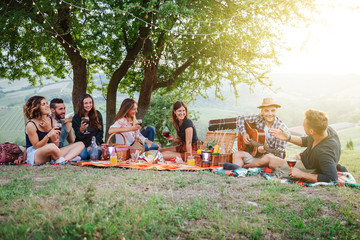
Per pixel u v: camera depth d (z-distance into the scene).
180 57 12.06
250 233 2.64
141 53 12.17
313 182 4.45
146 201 3.29
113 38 13.13
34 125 5.82
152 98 18.45
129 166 5.61
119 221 2.65
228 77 13.00
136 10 8.23
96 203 3.14
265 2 8.76
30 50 12.32
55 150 5.81
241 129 6.16
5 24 9.01
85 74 11.54
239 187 4.22
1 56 12.89
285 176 4.94
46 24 8.80
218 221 2.85
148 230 2.57
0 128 42.34
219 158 6.09
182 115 6.64
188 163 6.14
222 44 10.95
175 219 2.83
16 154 6.22
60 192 3.52
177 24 8.52
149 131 7.57
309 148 4.68
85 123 6.41
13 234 2.26
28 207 2.87
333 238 2.68
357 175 5.91
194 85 14.53
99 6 9.12
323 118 4.41
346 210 3.20
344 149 16.78
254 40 10.71
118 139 6.57
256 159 5.76
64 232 2.37
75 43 11.95
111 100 12.00
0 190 3.57
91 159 6.43
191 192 3.90
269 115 5.86
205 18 8.85
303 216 3.12
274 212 3.21
